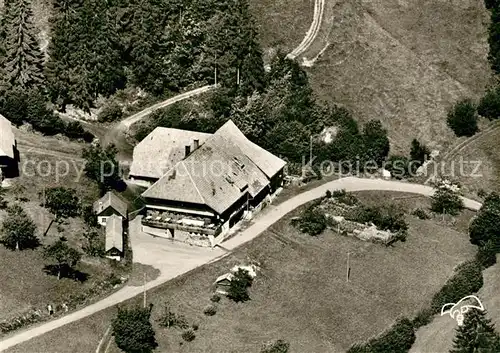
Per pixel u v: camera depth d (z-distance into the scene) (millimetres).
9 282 157125
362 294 165875
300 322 157500
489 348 146750
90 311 154375
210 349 149875
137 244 174250
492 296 165500
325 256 175625
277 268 171125
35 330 149125
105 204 176875
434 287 169500
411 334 152750
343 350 152000
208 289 163000
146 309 153500
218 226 175125
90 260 166375
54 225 172625
